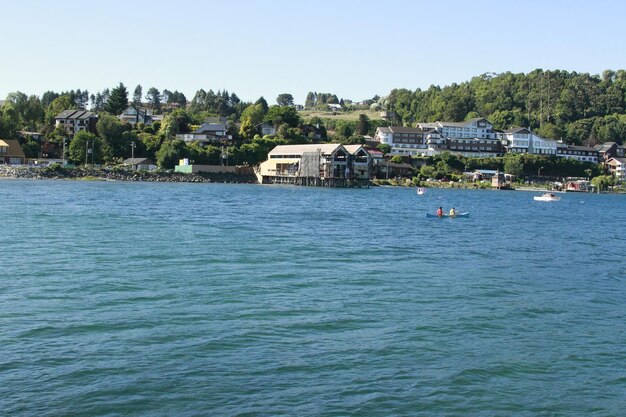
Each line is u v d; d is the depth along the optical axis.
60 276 41.34
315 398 23.22
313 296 37.75
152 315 32.47
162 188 159.50
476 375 25.97
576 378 26.12
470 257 55.88
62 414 21.34
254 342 28.75
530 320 34.22
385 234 71.50
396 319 33.31
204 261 48.59
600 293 41.91
